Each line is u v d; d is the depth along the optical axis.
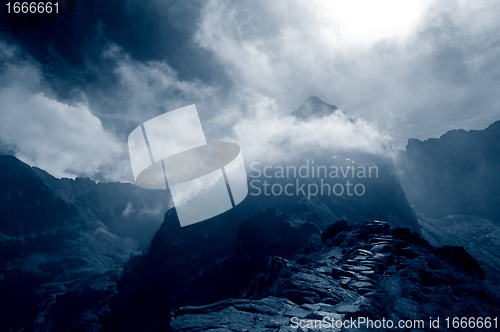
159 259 129.50
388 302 6.24
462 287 7.40
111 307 124.56
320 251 14.59
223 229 128.50
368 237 13.40
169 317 4.91
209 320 4.81
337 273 8.31
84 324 113.06
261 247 83.12
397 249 11.05
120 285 142.25
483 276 9.23
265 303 5.80
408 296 6.72
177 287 104.56
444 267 9.09
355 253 10.70
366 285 7.25
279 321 4.94
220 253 116.62
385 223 14.74
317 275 8.11
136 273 141.62
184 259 117.38
